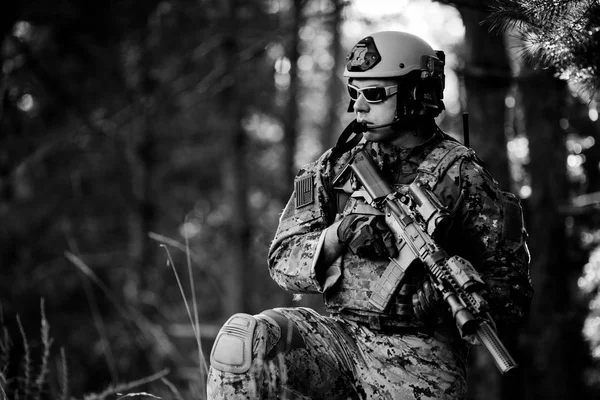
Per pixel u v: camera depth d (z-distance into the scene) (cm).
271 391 505
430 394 523
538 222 1062
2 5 2155
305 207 568
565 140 1064
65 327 2150
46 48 2314
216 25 2327
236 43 2259
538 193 1059
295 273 552
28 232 2388
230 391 509
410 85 545
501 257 524
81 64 2391
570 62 631
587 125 1095
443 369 526
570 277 1127
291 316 534
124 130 2364
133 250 2333
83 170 2500
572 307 1087
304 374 523
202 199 2872
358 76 546
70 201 2494
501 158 1042
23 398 741
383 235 526
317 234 555
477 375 1175
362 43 552
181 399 728
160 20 2450
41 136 2320
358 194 548
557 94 1032
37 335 2012
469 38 1051
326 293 554
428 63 548
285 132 2380
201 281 2608
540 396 1068
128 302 2205
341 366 536
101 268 2370
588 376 1087
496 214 528
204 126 2633
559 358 1061
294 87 2342
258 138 3000
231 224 2356
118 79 2428
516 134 1129
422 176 534
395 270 525
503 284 519
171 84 2281
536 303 1070
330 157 572
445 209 509
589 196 1089
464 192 527
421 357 526
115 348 1970
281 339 517
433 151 542
